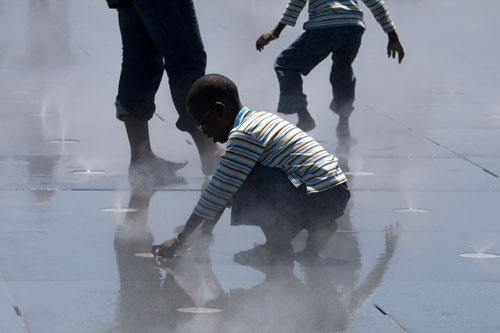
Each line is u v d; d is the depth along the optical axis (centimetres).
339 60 1182
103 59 1925
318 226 719
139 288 626
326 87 1644
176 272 664
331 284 642
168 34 960
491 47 2203
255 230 786
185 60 973
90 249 718
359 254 719
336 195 705
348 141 1194
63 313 573
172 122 1315
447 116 1385
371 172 1023
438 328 556
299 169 700
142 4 953
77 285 629
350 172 1022
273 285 638
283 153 699
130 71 982
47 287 623
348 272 671
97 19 2592
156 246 708
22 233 757
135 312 577
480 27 2584
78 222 797
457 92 1609
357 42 1171
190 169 1025
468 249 736
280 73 1162
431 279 657
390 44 1186
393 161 1082
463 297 616
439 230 793
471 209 866
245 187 706
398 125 1313
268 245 723
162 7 955
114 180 963
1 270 658
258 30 2395
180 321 561
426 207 873
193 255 710
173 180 972
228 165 687
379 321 567
